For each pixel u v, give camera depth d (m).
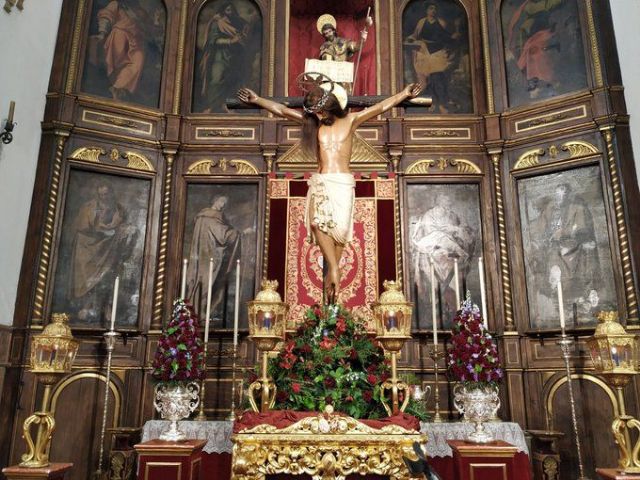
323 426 3.58
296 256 7.31
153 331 6.95
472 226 7.60
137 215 7.40
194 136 7.96
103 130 7.37
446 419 6.82
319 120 4.92
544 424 6.50
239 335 7.16
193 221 7.64
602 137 6.95
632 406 5.97
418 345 7.13
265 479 3.63
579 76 7.41
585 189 6.97
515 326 6.95
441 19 8.66
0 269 6.13
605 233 6.71
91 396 6.50
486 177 7.71
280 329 4.21
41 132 7.03
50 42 7.31
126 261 7.18
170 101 8.02
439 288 7.36
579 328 6.51
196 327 5.27
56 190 6.87
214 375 6.99
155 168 7.62
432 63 8.43
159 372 4.92
